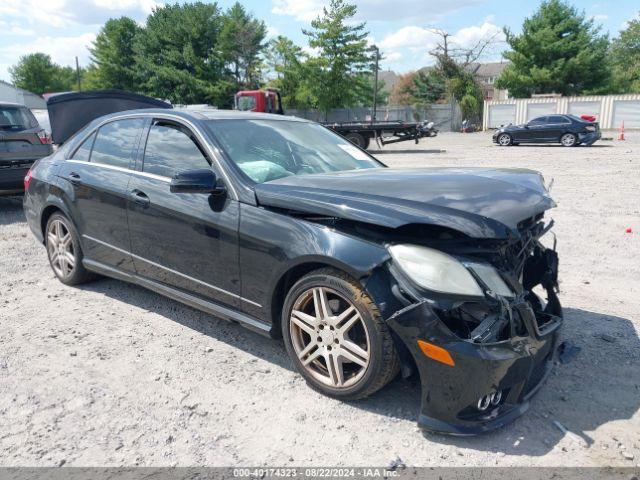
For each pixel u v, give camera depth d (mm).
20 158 8148
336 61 41438
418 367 2678
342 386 3002
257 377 3359
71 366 3467
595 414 2961
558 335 3059
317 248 2939
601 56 44531
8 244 6672
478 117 44625
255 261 3266
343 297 2889
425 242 2764
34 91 89625
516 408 2787
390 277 2758
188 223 3631
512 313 2684
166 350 3711
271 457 2605
